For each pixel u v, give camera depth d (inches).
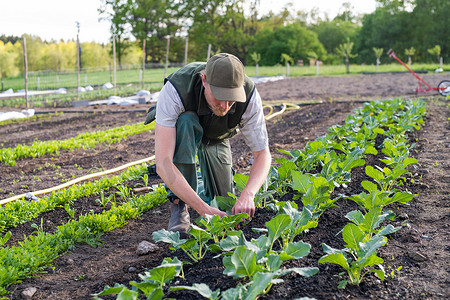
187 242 115.1
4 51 2161.7
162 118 124.1
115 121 479.8
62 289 119.0
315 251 123.5
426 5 2062.0
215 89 108.8
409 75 985.5
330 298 99.2
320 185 144.1
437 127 322.0
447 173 200.1
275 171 172.9
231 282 105.9
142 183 219.0
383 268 112.2
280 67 1609.3
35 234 161.9
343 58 2308.1
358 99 553.0
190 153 130.3
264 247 108.2
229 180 149.2
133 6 2082.9
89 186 204.7
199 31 2086.6
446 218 147.9
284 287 103.9
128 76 1434.5
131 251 142.9
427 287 104.3
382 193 138.2
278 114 454.6
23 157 303.1
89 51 2534.5
